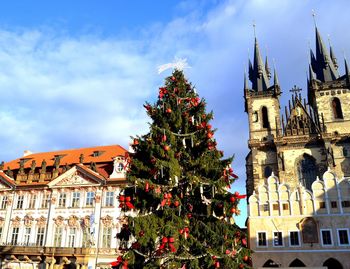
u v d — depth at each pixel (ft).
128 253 65.77
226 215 69.82
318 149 211.20
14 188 183.93
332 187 147.74
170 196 68.28
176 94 87.04
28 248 161.89
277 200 151.94
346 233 139.23
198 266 64.75
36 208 176.24
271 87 249.55
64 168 185.16
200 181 71.51
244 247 73.20
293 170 209.97
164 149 73.92
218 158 78.38
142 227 65.05
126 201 72.08
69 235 165.78
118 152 193.16
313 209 146.30
